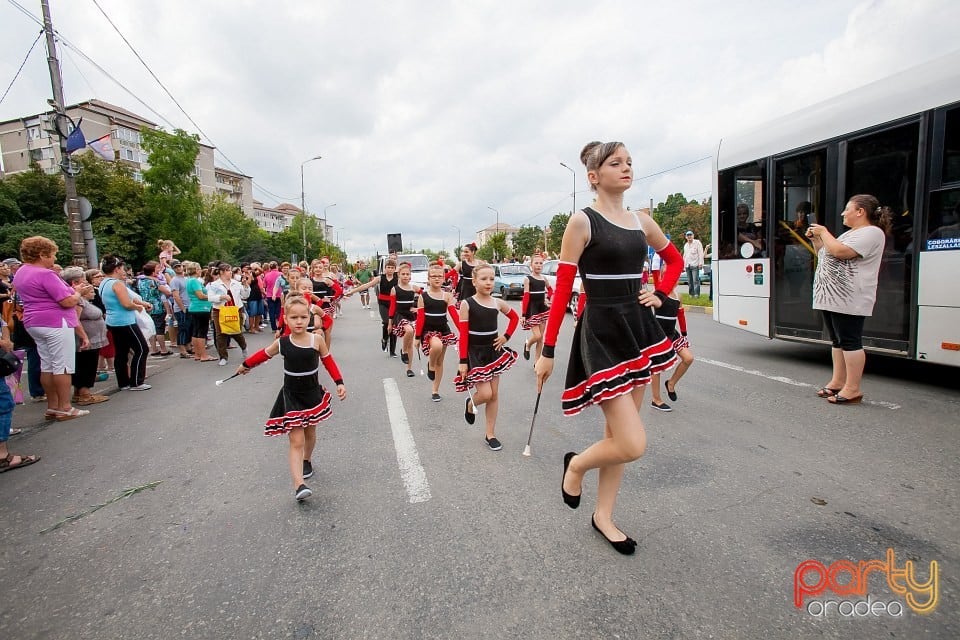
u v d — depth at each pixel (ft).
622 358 7.49
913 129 16.67
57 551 9.00
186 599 7.47
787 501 9.75
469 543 8.66
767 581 7.35
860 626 6.40
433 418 16.21
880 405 15.57
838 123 19.07
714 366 22.13
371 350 31.01
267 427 11.07
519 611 6.87
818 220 20.15
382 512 9.92
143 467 12.87
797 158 20.98
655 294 8.00
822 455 11.93
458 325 13.61
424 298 18.38
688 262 49.73
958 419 14.06
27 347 19.95
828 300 15.72
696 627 6.46
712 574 7.55
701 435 13.55
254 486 11.44
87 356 19.44
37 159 196.85
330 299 29.30
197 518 10.03
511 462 12.28
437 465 12.21
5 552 9.02
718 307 25.70
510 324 13.71
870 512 9.25
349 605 7.14
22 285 16.65
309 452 11.84
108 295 21.22
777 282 22.31
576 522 9.25
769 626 6.44
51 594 7.74
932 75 16.11
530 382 21.11
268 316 49.75
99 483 11.96
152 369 26.94
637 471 11.32
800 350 25.49
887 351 17.74
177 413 17.92
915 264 16.71
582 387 7.99
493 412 13.47
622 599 7.05
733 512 9.39
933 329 16.31
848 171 18.81
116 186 136.98
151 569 8.32
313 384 11.32
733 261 24.58
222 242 179.42
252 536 9.22
